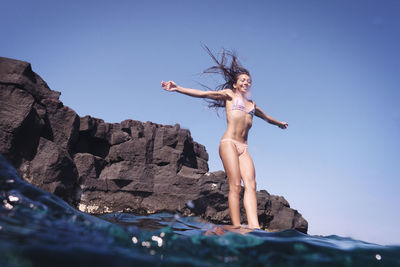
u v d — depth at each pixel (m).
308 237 2.71
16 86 7.20
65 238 1.66
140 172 10.05
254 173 4.68
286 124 5.78
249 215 4.34
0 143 6.62
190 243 2.04
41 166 7.27
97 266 1.32
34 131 7.42
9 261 1.22
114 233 2.01
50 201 2.52
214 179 10.43
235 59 5.25
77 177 8.33
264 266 1.68
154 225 3.41
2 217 1.88
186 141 11.28
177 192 10.09
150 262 1.51
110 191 9.52
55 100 8.40
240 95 5.02
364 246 2.38
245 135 4.86
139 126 11.05
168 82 4.62
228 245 2.05
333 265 1.77
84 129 9.55
